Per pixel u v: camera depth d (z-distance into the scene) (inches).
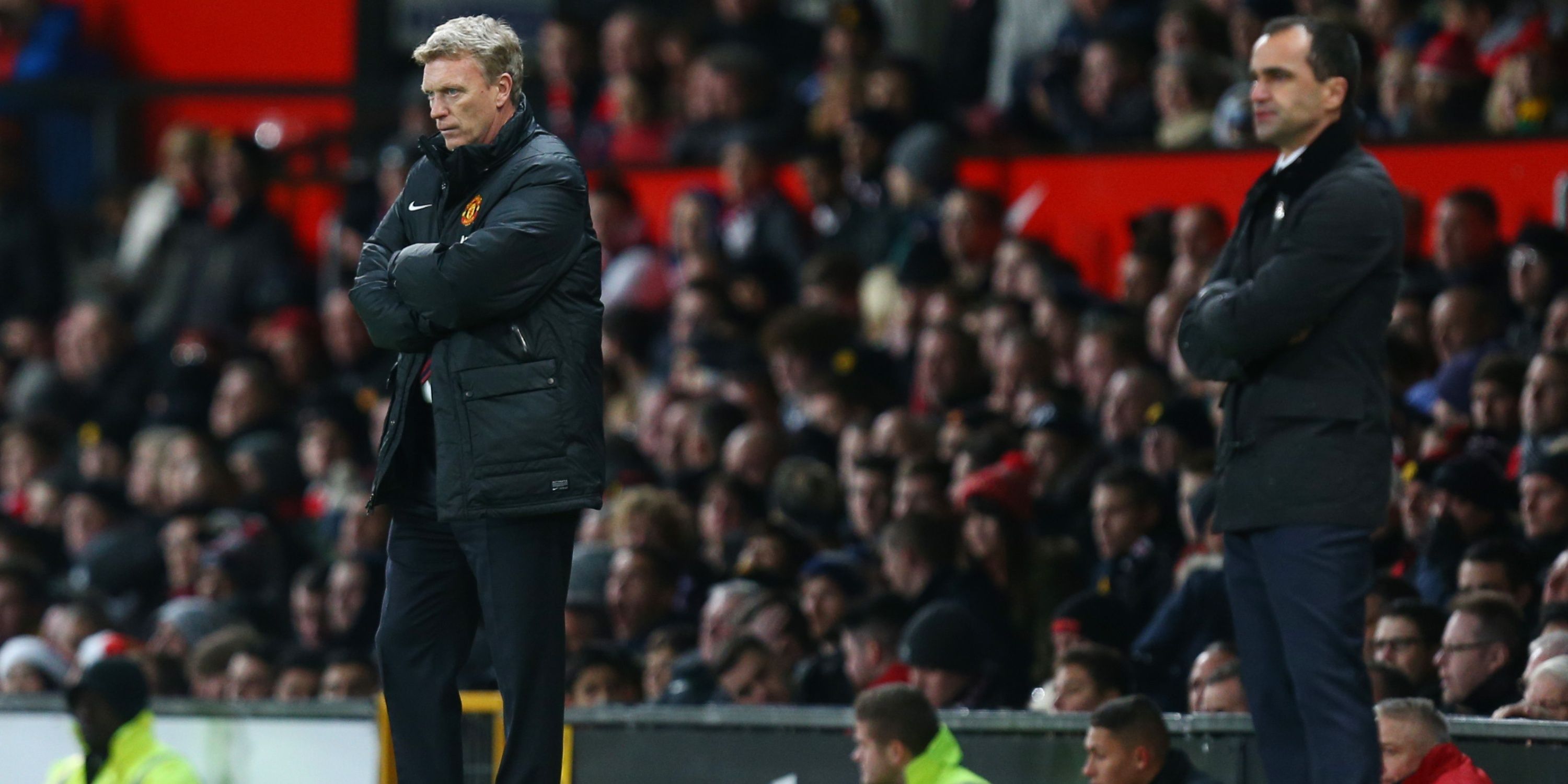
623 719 1064.8
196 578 1633.9
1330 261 781.3
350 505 1644.9
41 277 2272.4
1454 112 1633.9
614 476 1533.0
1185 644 1095.0
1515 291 1360.7
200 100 2396.7
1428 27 1684.3
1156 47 1893.5
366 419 1818.4
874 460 1364.4
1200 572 1103.6
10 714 1267.2
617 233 1926.7
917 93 1898.4
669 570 1317.7
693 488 1509.6
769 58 2098.9
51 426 1971.0
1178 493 1236.5
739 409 1556.3
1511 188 1583.4
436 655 791.7
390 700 792.3
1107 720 922.1
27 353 2196.1
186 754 1196.5
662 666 1228.5
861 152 1828.2
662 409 1633.9
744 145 1872.5
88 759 1180.5
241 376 1894.7
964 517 1254.3
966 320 1620.3
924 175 1791.3
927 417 1456.7
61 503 1856.5
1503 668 970.7
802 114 1979.6
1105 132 1809.8
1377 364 799.7
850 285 1748.3
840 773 1011.9
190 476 1737.2
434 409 761.0
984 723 992.9
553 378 753.6
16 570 1589.6
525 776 761.0
